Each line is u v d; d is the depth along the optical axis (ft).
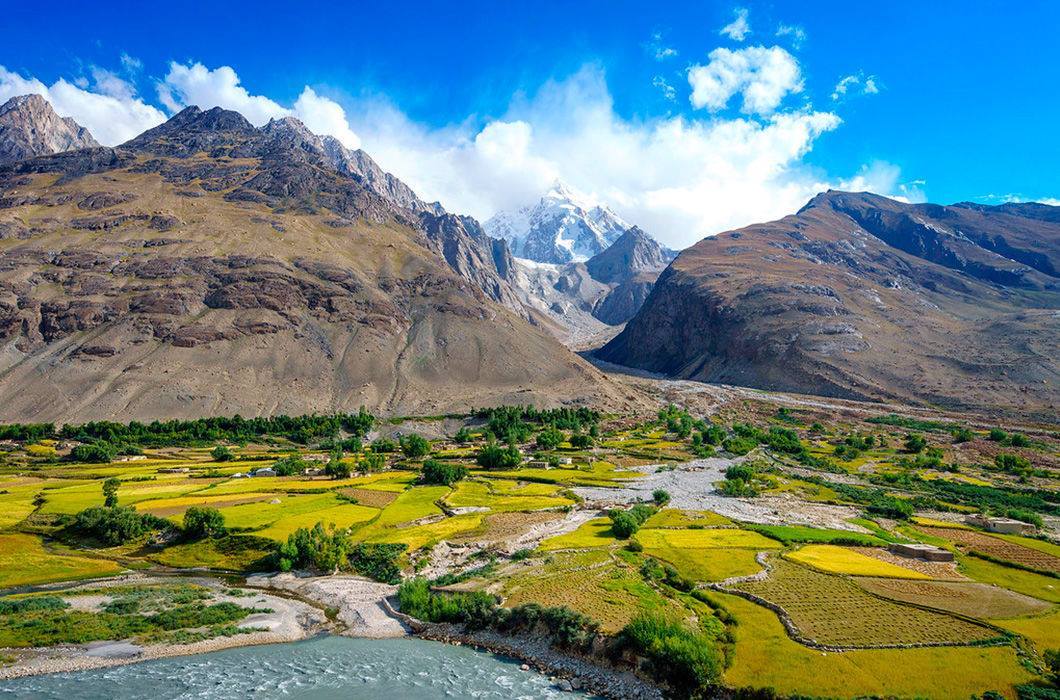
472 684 184.24
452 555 291.38
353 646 212.23
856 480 512.63
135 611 231.71
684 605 220.64
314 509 356.38
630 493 430.61
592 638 198.39
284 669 193.16
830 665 177.27
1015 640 195.52
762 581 246.47
